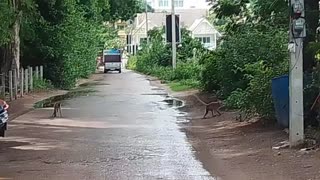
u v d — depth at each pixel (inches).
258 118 697.0
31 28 1416.1
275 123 638.5
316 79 557.6
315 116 561.3
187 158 497.7
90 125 745.6
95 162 482.0
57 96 1296.8
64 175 429.4
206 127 715.4
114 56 3036.4
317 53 529.7
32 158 504.7
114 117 842.8
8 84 1214.9
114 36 3764.8
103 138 624.7
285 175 407.8
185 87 1473.9
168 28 2085.4
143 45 3238.2
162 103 1089.4
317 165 429.4
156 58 2554.1
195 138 620.7
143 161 485.1
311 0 596.7
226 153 516.7
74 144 583.5
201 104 1019.9
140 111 933.8
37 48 1519.4
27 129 708.0
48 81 1520.7
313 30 589.0
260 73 661.3
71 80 1612.9
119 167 458.9
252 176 412.2
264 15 756.0
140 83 1872.5
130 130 692.7
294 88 502.6
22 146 573.0
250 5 958.4
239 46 872.9
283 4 639.1
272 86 589.3
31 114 895.7
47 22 1504.7
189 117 838.5
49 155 519.8
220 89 1040.8
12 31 1188.5
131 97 1251.8
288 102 570.3
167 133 663.8
